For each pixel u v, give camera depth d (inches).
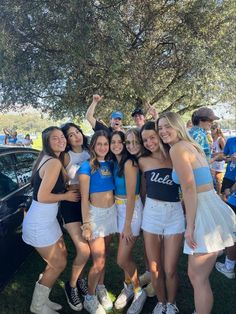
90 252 121.1
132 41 447.2
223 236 97.2
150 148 112.5
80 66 385.1
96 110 493.0
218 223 97.1
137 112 184.1
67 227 123.8
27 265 160.1
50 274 117.6
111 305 126.4
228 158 164.6
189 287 142.1
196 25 436.8
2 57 373.4
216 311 124.0
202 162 100.3
